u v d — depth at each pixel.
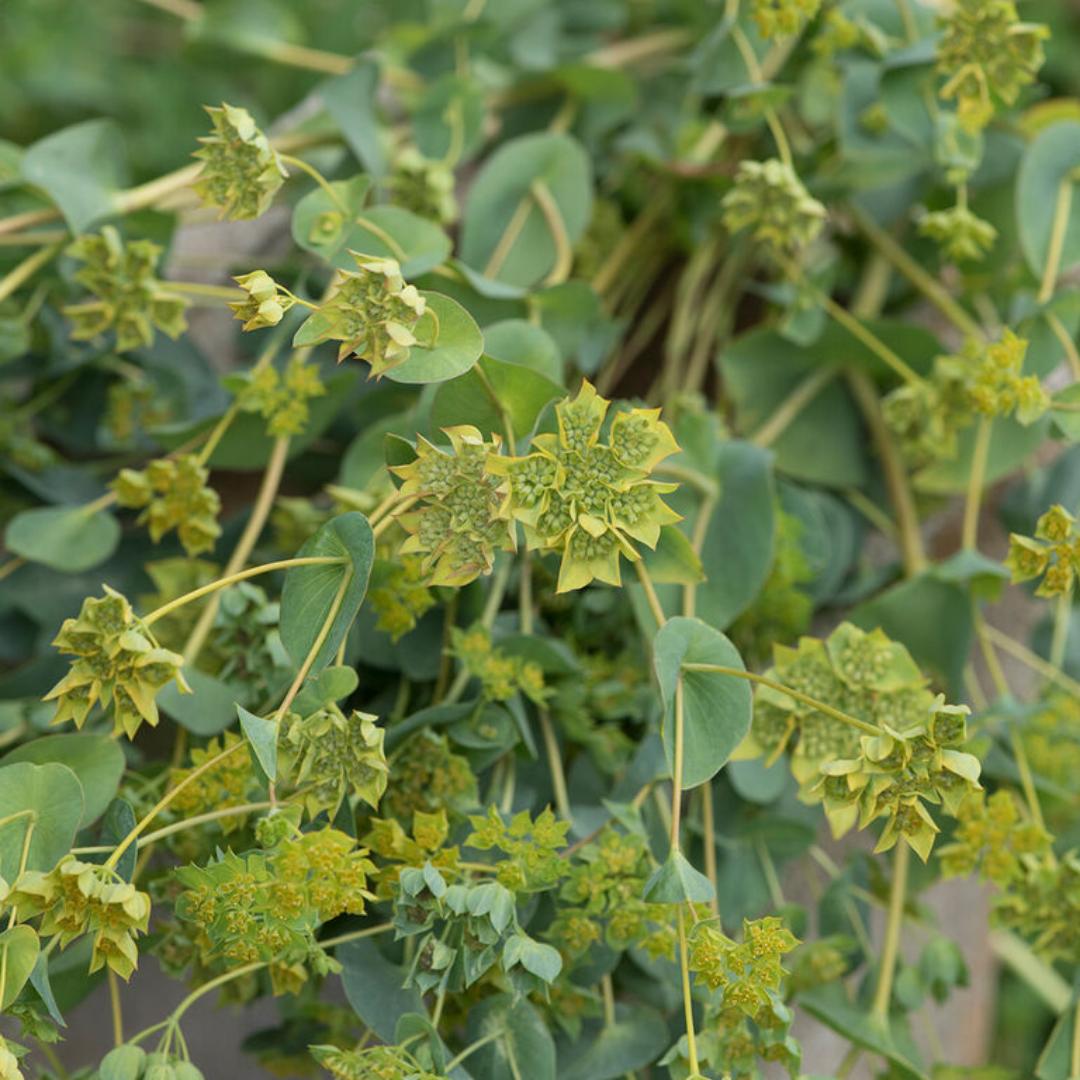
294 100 2.12
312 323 1.35
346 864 1.36
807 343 1.52
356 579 1.36
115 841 1.38
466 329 1.36
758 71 1.51
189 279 1.63
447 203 1.52
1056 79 1.93
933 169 1.55
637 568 1.38
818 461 1.54
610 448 1.36
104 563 1.53
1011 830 1.44
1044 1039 2.01
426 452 1.35
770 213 1.49
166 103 2.22
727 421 1.57
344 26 2.08
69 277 1.52
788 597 1.49
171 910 1.44
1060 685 1.51
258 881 1.36
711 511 1.47
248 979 1.45
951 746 1.35
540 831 1.39
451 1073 1.39
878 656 1.41
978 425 1.51
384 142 1.56
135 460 1.57
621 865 1.41
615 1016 1.45
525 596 1.47
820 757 1.41
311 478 1.56
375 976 1.42
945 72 1.47
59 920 1.35
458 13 1.60
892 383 1.55
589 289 1.49
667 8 1.65
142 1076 1.38
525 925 1.42
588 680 1.47
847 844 1.54
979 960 1.59
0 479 1.56
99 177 1.50
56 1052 1.54
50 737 1.41
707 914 1.38
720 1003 1.39
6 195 1.51
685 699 1.38
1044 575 1.41
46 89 2.27
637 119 1.63
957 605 1.48
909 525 1.53
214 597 1.45
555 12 1.63
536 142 1.53
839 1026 1.45
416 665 1.46
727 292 1.60
